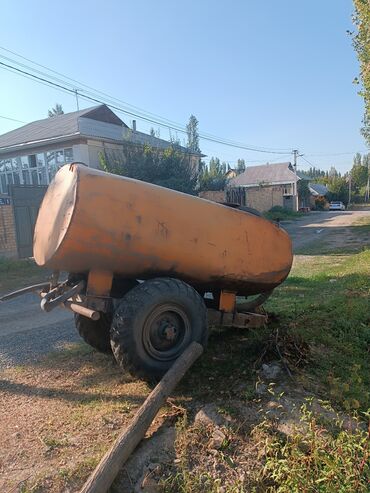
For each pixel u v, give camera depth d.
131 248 4.11
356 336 5.41
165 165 22.30
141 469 3.04
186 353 4.02
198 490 2.82
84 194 3.90
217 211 4.58
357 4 13.65
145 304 3.97
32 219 15.29
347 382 4.12
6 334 6.64
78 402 4.10
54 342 6.04
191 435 3.31
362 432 3.01
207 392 4.03
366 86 14.61
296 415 3.40
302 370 4.23
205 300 5.33
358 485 2.58
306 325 5.49
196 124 58.44
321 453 2.83
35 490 2.85
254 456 3.08
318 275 9.97
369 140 19.81
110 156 22.06
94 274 4.16
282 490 2.64
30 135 25.39
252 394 3.78
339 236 20.69
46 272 12.84
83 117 25.88
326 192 69.88
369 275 9.11
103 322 5.10
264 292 5.40
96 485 2.70
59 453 3.27
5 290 10.52
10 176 25.34
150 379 4.08
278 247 5.03
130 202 4.08
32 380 4.68
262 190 41.91
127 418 3.75
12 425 3.72
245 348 4.96
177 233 4.29
